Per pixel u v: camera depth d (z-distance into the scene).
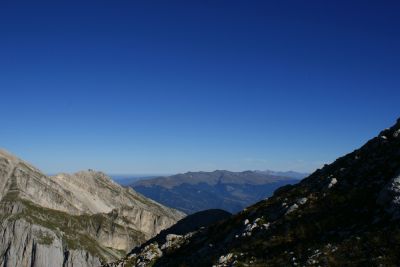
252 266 29.22
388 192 28.80
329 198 34.50
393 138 38.72
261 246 32.59
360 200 31.84
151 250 54.50
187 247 49.62
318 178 41.66
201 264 38.41
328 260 25.22
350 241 26.31
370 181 33.69
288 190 46.38
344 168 39.00
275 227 34.75
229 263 32.44
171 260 48.78
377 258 23.33
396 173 30.09
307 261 26.17
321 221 31.42
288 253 29.16
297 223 33.12
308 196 36.88
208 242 44.78
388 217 27.02
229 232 42.94
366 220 28.59
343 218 30.52
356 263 23.86
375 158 37.09
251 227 37.44
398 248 23.41
